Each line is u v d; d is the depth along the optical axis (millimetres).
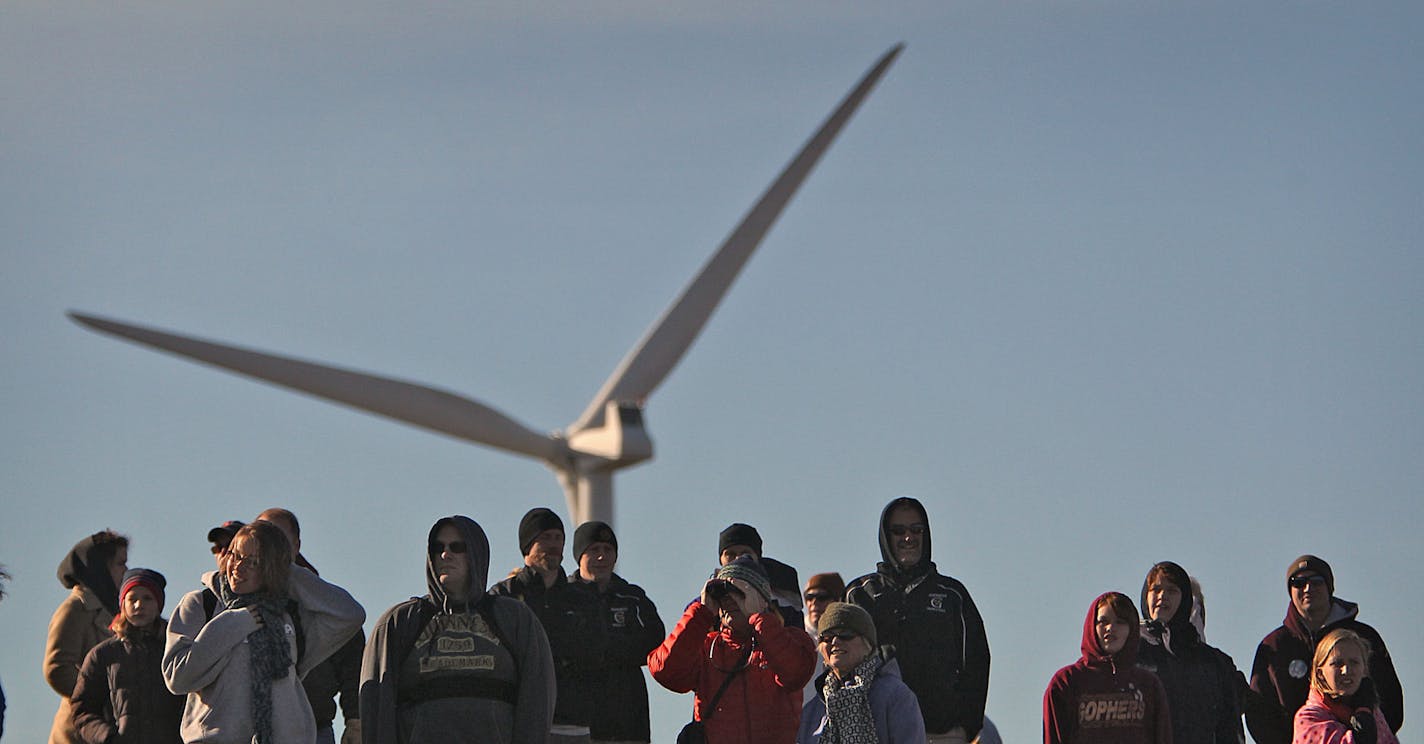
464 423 58344
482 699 21141
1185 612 25203
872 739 21234
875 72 65625
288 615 21234
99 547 25938
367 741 21047
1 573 24406
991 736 29000
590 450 59031
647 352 61625
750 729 21688
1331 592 25469
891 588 25000
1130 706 23422
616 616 24703
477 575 21438
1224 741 25141
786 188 64250
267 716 20531
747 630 21953
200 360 55594
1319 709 23609
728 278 62969
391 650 21219
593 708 24438
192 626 21016
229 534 22406
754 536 25297
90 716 23188
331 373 57031
